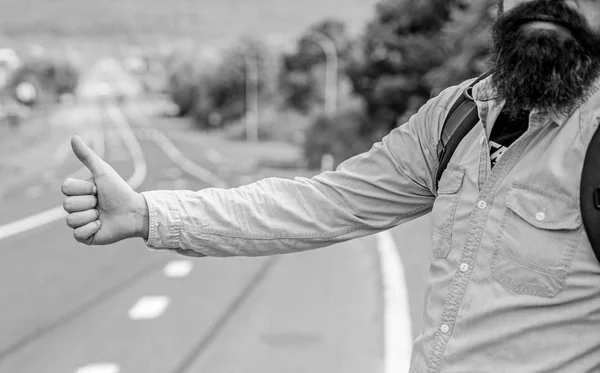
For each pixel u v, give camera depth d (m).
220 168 44.34
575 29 1.46
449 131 1.72
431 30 37.44
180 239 1.89
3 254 13.63
